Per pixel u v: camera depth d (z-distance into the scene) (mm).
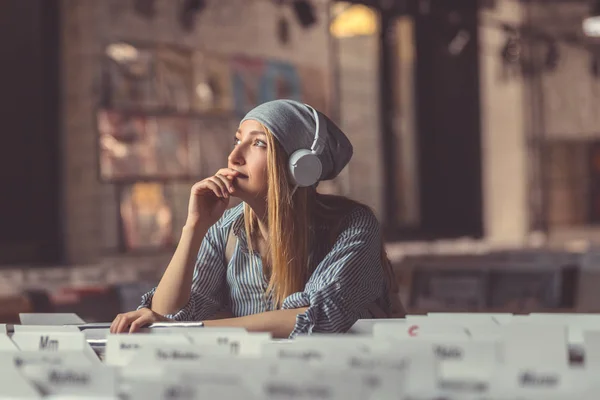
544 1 11984
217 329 1045
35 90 6895
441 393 833
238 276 1769
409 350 936
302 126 1673
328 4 9250
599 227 12367
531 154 12125
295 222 1675
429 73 11039
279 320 1569
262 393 824
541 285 3594
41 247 6910
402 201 10664
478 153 11375
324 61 9266
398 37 10594
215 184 1691
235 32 8227
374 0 9836
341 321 1592
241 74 8195
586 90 12234
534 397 814
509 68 11727
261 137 1673
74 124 7020
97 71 7070
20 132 6828
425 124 11000
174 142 7559
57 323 1479
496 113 11672
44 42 6930
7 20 6754
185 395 822
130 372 907
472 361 926
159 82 7480
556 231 12250
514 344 961
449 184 11250
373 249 1703
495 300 3664
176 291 1706
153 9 7449
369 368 871
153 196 7406
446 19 10391
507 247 6934
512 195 11914
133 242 7262
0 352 965
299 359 929
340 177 9562
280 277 1679
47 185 6945
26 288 4219
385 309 1817
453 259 4461
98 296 3941
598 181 12617
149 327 1415
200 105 7805
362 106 9984
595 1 11672
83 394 886
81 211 7023
